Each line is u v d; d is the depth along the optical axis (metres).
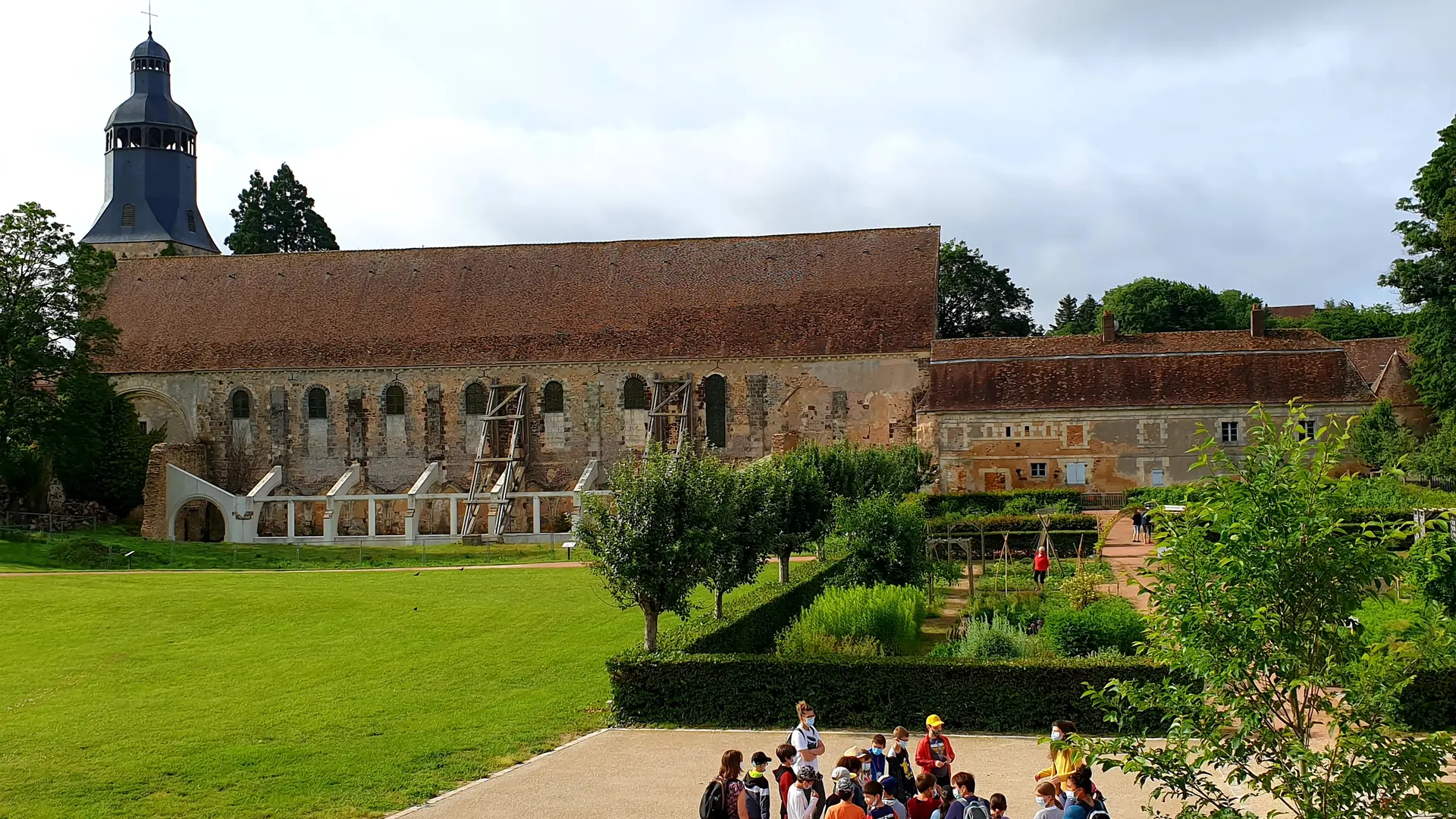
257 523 77.88
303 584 48.97
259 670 32.75
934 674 25.80
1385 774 13.71
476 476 78.00
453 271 85.62
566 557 62.31
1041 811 15.90
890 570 41.75
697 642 28.95
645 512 30.09
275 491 80.50
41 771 23.28
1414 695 23.48
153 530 75.50
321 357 81.62
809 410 76.44
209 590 46.25
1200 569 15.02
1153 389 68.31
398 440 80.94
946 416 70.00
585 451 78.94
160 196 99.81
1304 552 14.70
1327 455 15.18
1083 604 35.94
